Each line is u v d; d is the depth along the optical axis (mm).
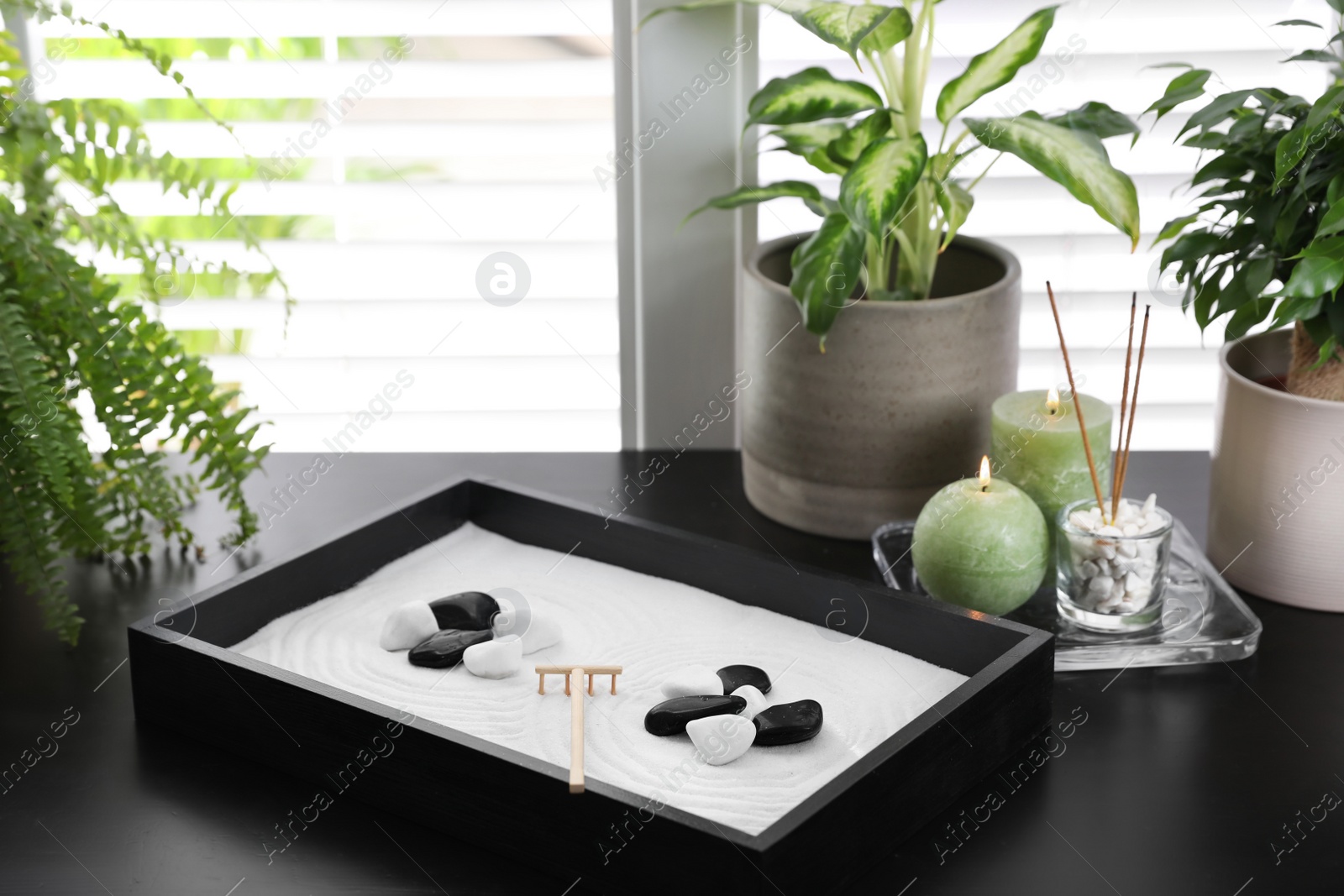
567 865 826
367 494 1432
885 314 1168
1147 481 1408
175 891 839
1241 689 1044
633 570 1184
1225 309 1062
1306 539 1110
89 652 1121
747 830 834
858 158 1117
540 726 952
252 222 1501
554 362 1552
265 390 1574
